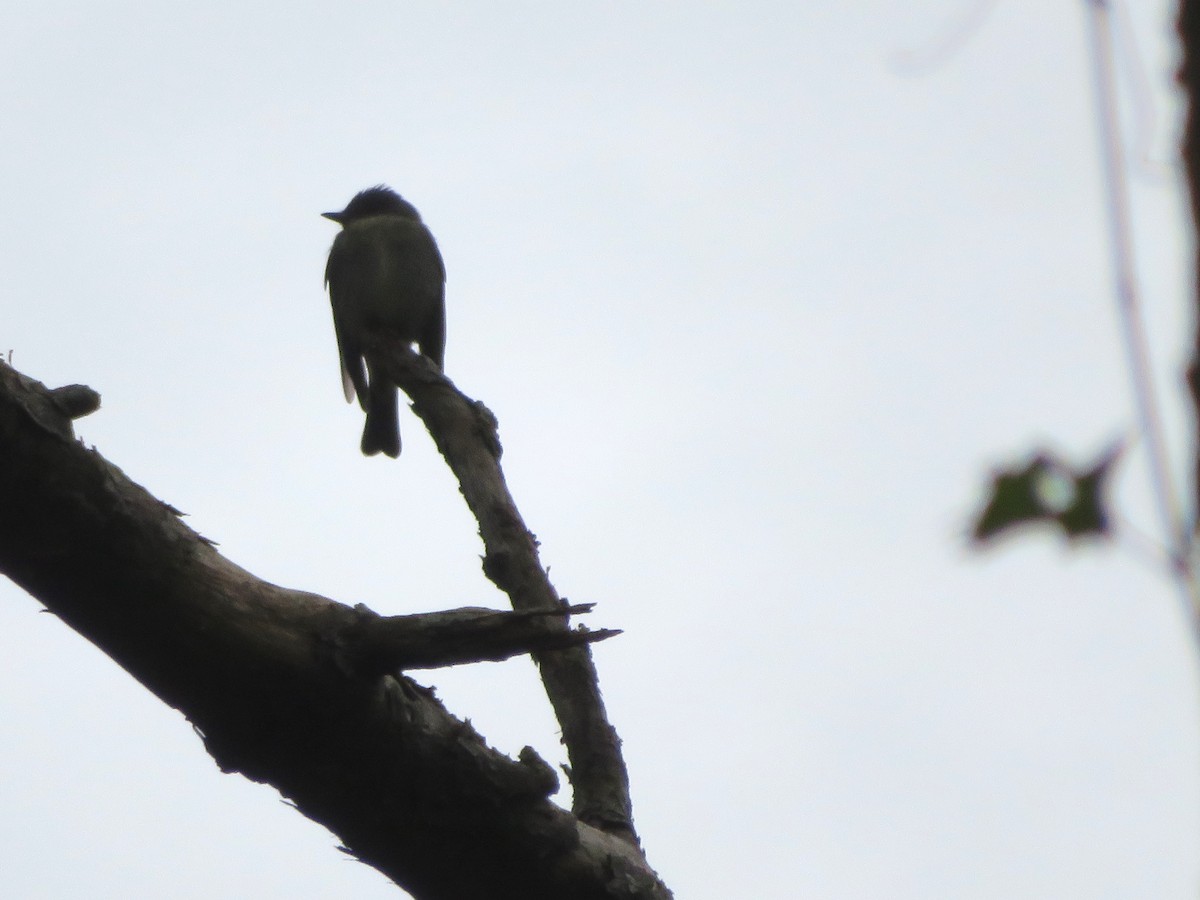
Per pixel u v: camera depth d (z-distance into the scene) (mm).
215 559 6258
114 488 6062
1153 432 2096
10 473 5883
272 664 6199
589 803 7102
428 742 6418
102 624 6219
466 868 6637
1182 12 2359
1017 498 2146
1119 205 2467
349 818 6570
